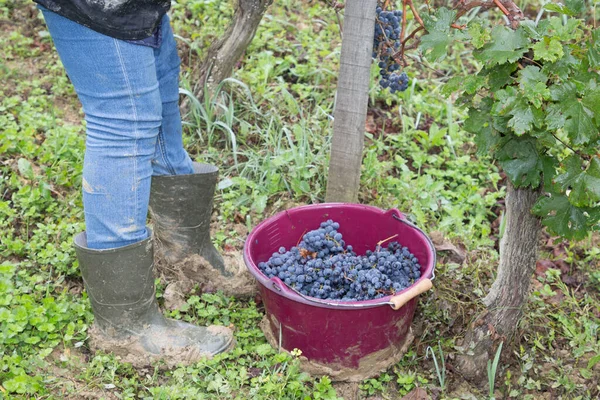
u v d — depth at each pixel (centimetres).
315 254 255
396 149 362
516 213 222
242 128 351
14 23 435
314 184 333
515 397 240
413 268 249
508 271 231
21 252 278
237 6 334
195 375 232
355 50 257
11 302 248
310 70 400
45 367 230
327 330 225
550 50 176
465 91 192
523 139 197
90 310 254
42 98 367
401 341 243
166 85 239
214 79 349
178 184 254
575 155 189
